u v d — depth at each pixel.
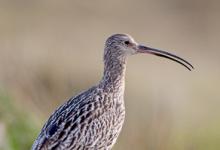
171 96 24.47
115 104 11.90
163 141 16.89
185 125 20.08
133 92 22.91
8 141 14.48
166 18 35.50
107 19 34.19
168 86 25.94
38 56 22.48
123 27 34.03
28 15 32.59
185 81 27.02
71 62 23.08
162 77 26.78
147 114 18.55
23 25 31.27
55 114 11.54
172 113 19.30
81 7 34.31
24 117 15.33
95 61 25.22
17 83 17.66
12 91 16.55
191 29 35.34
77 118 11.40
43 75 19.19
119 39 12.38
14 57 20.06
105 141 11.68
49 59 20.75
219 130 19.75
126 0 35.66
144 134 16.88
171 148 17.09
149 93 22.95
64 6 34.09
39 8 33.53
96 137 11.52
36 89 17.22
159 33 34.12
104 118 11.65
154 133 16.94
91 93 11.80
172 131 17.56
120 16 34.75
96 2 34.97
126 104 21.08
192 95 25.78
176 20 35.59
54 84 18.00
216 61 31.34
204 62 31.00
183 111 23.41
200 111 23.86
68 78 18.98
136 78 25.70
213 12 36.19
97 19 34.00
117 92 12.05
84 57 25.23
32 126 15.28
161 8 35.94
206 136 19.30
